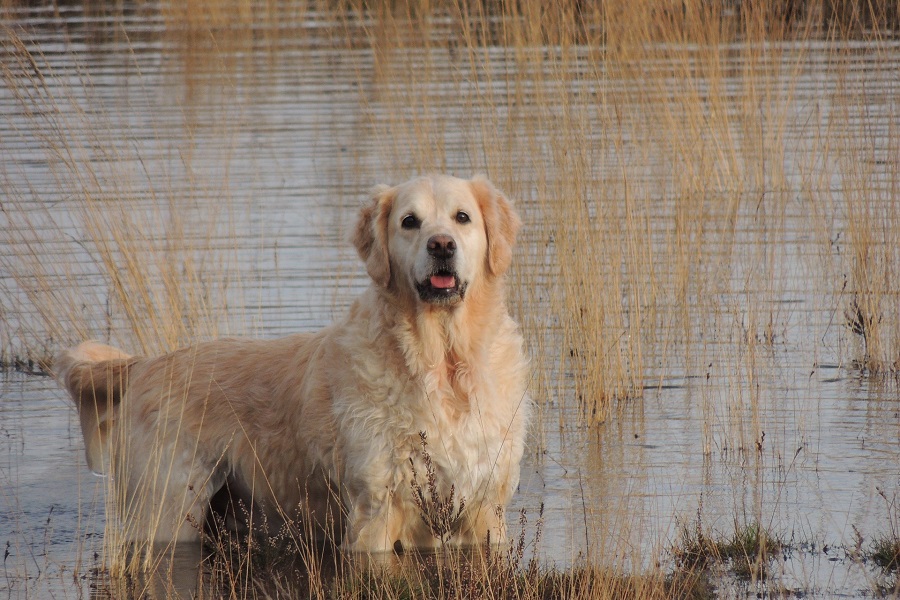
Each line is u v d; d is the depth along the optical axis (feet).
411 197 26.48
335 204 56.90
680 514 27.27
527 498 29.19
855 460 30.53
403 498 26.13
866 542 25.05
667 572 24.09
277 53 81.05
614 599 22.20
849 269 46.65
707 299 45.34
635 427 34.94
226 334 41.04
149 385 29.04
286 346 29.09
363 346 26.37
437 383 25.96
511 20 49.70
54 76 50.34
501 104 53.67
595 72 46.98
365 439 25.88
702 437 33.47
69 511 29.12
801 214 53.52
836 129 52.65
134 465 28.63
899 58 52.80
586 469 31.27
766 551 24.30
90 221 47.37
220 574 24.98
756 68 57.93
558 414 36.99
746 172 58.44
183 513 27.81
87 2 86.38
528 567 23.85
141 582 24.53
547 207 44.70
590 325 38.24
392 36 54.49
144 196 54.29
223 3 74.43
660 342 43.14
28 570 25.13
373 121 55.26
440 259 25.03
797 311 45.39
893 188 43.80
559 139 46.24
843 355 40.65
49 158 48.78
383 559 25.43
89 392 30.68
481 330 26.84
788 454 31.37
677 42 52.39
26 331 44.29
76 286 43.80
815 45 59.21
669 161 53.98
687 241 45.91
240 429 28.17
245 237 52.90
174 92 72.69
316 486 27.45
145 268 42.57
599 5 48.26
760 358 40.14
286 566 25.38
